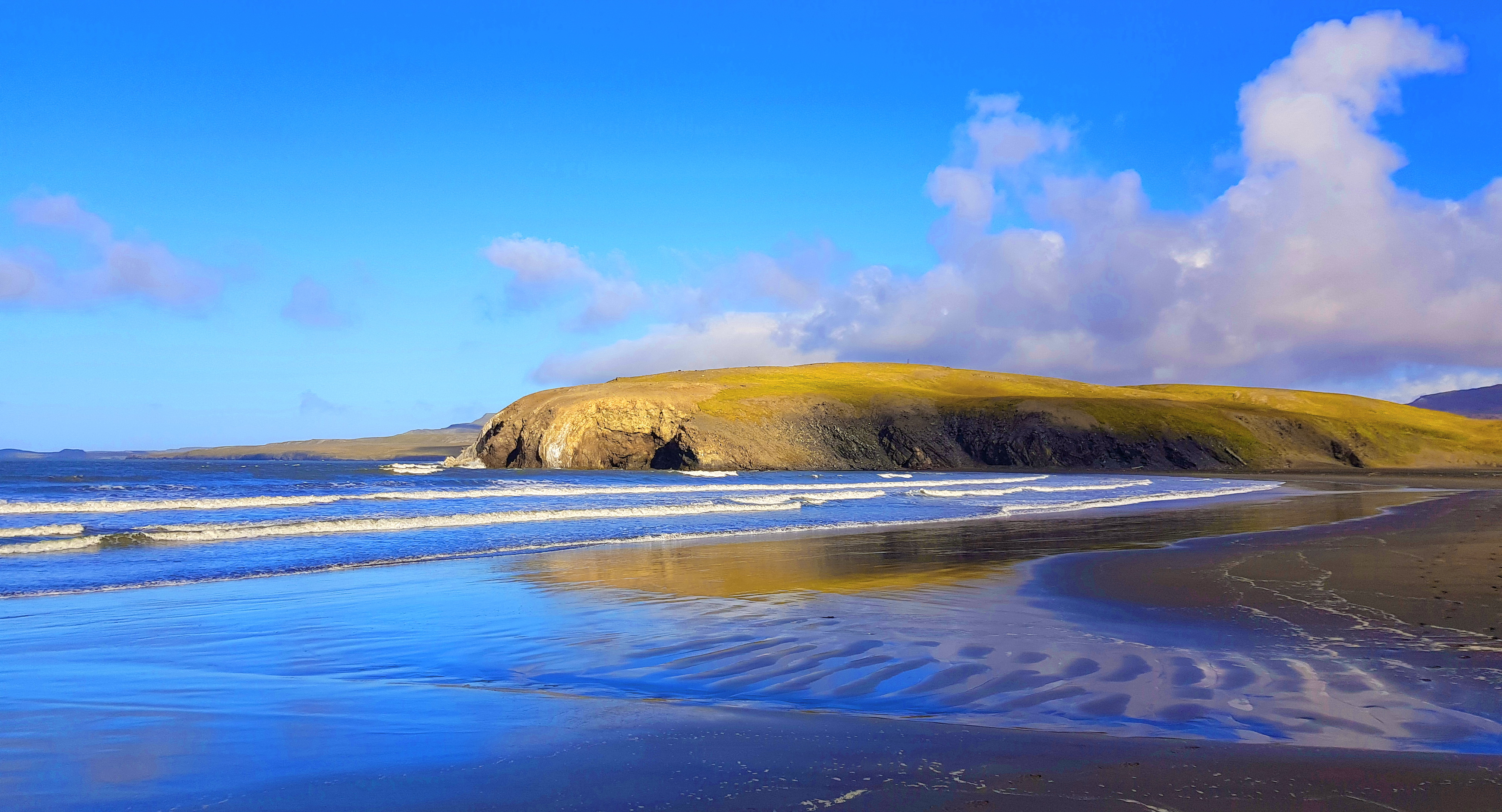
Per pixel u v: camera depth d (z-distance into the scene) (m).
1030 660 7.54
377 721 5.84
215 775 4.73
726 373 153.38
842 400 124.62
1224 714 5.74
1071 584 12.70
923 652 7.98
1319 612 9.64
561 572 14.70
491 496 39.06
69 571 15.00
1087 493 46.06
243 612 10.84
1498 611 9.61
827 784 4.47
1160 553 16.77
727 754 5.01
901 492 45.50
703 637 8.90
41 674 7.43
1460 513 26.61
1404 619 9.12
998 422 120.00
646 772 4.70
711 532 22.55
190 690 6.82
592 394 117.19
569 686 6.90
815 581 13.41
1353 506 32.06
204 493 38.88
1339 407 148.75
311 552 17.84
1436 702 5.96
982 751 5.02
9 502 28.23
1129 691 6.42
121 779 4.66
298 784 4.56
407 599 11.77
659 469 110.88
